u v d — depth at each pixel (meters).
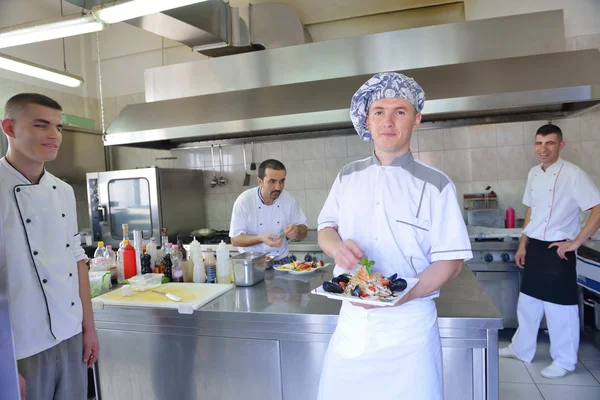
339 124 3.20
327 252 1.22
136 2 1.79
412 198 1.12
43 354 1.36
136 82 4.35
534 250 2.56
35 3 3.84
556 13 2.66
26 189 1.36
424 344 1.09
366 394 1.12
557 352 2.49
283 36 3.20
